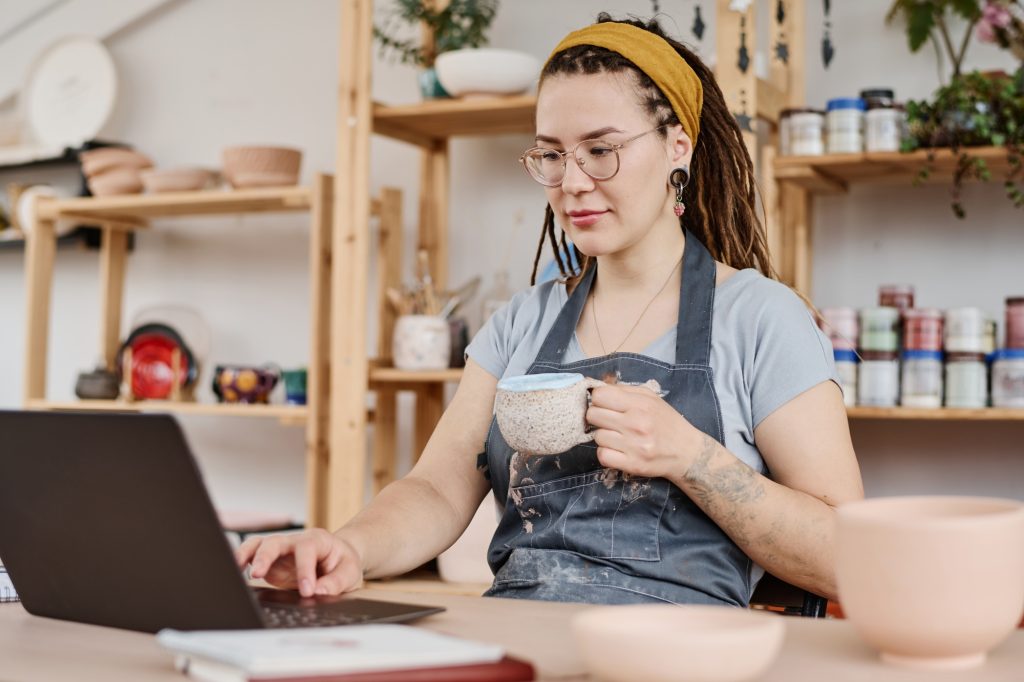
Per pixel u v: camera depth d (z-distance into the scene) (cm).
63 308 388
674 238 147
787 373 134
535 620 101
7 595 119
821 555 122
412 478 152
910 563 78
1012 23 254
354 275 283
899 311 256
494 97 283
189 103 373
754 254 158
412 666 74
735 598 130
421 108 285
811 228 289
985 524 78
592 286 153
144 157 343
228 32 368
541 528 137
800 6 285
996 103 244
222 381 321
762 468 136
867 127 255
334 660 72
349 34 283
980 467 274
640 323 144
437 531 145
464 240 329
